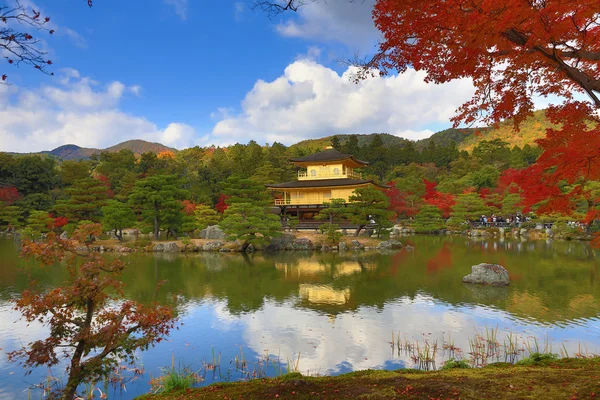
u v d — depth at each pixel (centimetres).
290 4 659
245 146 14112
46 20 532
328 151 6781
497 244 4762
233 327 1614
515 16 556
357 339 1452
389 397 653
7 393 1062
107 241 4997
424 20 646
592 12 552
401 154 14062
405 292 2225
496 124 859
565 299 2020
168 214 5066
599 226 5091
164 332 798
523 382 688
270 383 793
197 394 771
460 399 623
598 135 662
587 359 928
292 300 2077
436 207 6862
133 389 1077
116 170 9494
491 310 1828
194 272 2973
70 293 720
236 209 4497
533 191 772
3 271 2991
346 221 5872
